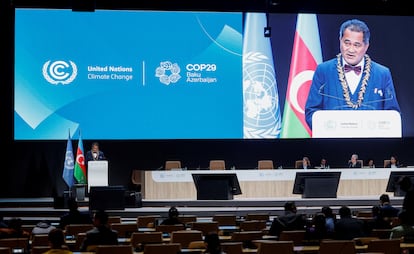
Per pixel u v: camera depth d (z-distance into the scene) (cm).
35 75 2178
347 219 1252
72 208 1512
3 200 2119
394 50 2289
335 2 2300
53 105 2183
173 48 2219
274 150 2334
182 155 2316
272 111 2248
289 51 2261
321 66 2270
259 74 2245
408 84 2291
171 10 2219
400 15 2292
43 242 1220
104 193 1836
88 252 1130
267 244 1066
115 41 2203
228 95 2234
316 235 1225
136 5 2247
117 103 2203
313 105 2264
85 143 2250
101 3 2223
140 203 1920
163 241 1255
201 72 2225
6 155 2270
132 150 2306
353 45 2273
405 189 1371
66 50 2189
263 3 2288
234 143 2328
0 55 2258
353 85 2272
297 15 2267
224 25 2238
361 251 1125
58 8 2188
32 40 2178
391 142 2345
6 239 1152
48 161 2275
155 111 2212
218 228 1388
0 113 2266
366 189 1986
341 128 2264
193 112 2222
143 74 2209
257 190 1964
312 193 1880
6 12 2241
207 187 1886
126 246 1048
